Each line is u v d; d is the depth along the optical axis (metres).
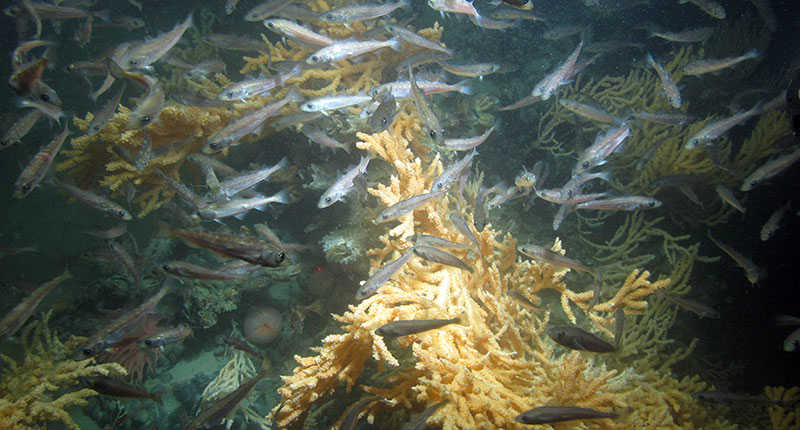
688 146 1.11
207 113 1.18
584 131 1.53
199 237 0.66
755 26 1.90
